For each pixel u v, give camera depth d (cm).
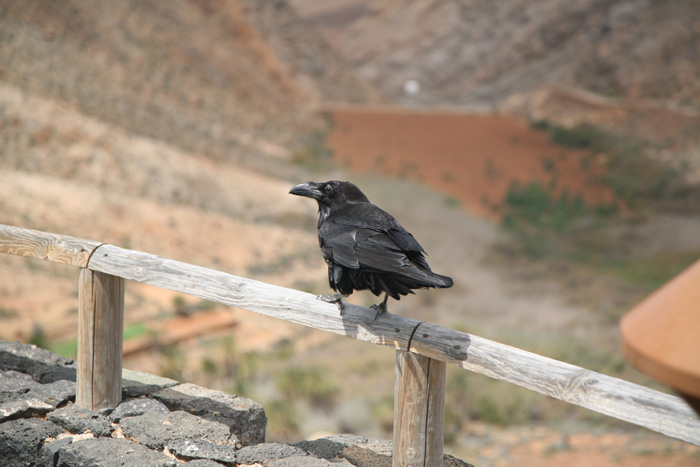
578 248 6744
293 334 3953
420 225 7138
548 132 11375
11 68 7025
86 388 557
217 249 5509
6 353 668
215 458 503
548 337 4191
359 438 575
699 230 7231
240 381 2848
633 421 355
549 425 2672
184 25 11088
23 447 505
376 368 3259
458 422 2634
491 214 7800
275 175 7894
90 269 544
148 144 6881
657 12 16412
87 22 8981
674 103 13275
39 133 6038
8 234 571
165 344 3394
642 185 8812
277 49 12425
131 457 488
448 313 4728
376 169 9112
